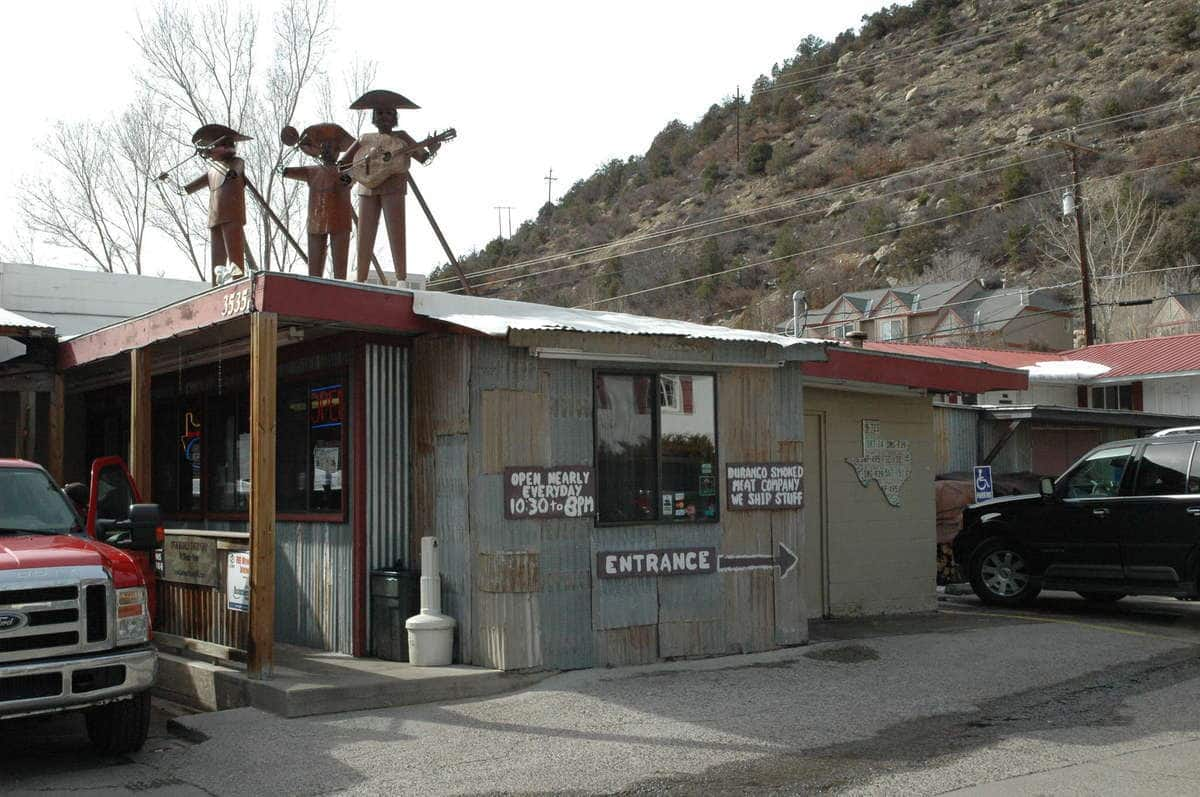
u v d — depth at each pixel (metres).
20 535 7.98
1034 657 10.33
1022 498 14.18
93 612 7.14
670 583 10.30
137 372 11.19
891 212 85.19
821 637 11.58
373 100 11.44
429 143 11.58
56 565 7.07
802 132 108.19
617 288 84.56
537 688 9.11
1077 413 20.28
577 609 9.79
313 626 11.03
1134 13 103.69
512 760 7.09
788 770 6.84
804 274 79.19
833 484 13.24
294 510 11.48
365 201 11.52
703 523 10.56
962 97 104.06
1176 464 12.72
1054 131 86.38
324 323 9.63
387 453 10.45
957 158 89.31
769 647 10.77
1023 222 73.19
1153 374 30.62
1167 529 12.55
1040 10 114.44
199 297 9.87
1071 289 64.69
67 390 15.51
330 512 10.88
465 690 8.98
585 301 81.50
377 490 10.40
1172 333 51.03
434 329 9.76
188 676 9.62
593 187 118.44
